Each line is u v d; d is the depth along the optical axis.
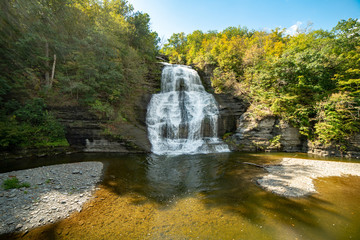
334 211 6.01
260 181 8.78
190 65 35.41
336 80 16.95
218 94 23.66
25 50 14.59
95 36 17.69
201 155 14.59
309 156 14.85
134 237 4.51
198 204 6.41
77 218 5.23
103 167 10.45
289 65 18.31
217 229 4.92
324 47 18.52
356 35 18.77
